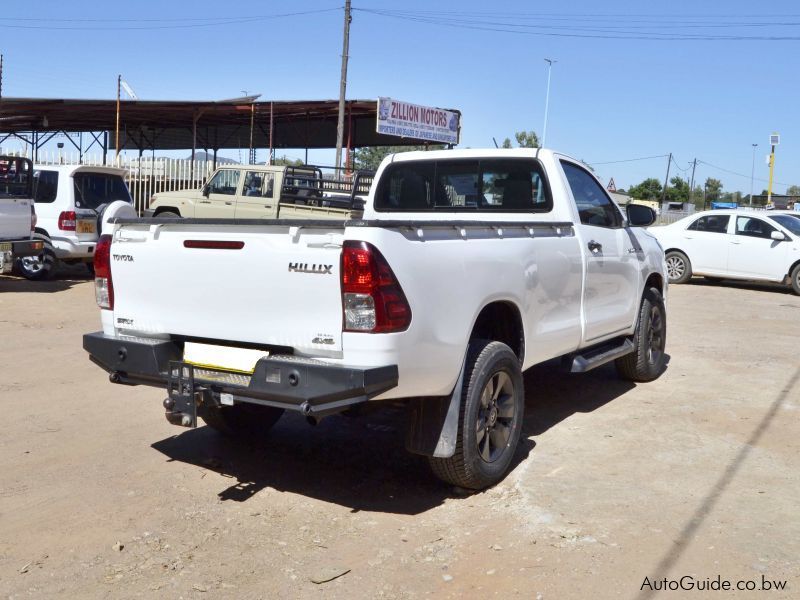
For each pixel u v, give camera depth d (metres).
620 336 6.80
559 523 4.15
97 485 4.65
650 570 3.64
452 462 4.39
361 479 4.83
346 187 18.02
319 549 3.87
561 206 5.77
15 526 4.08
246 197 15.12
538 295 5.11
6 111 24.22
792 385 7.28
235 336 4.18
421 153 6.38
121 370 4.54
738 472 4.94
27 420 5.86
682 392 7.01
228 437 5.57
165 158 21.33
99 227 13.92
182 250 4.31
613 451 5.34
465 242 4.38
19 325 9.51
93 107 23.56
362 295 3.77
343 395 3.77
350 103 24.78
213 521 4.18
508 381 4.75
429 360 4.05
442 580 3.57
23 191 12.03
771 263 15.77
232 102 24.66
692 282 17.70
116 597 3.41
